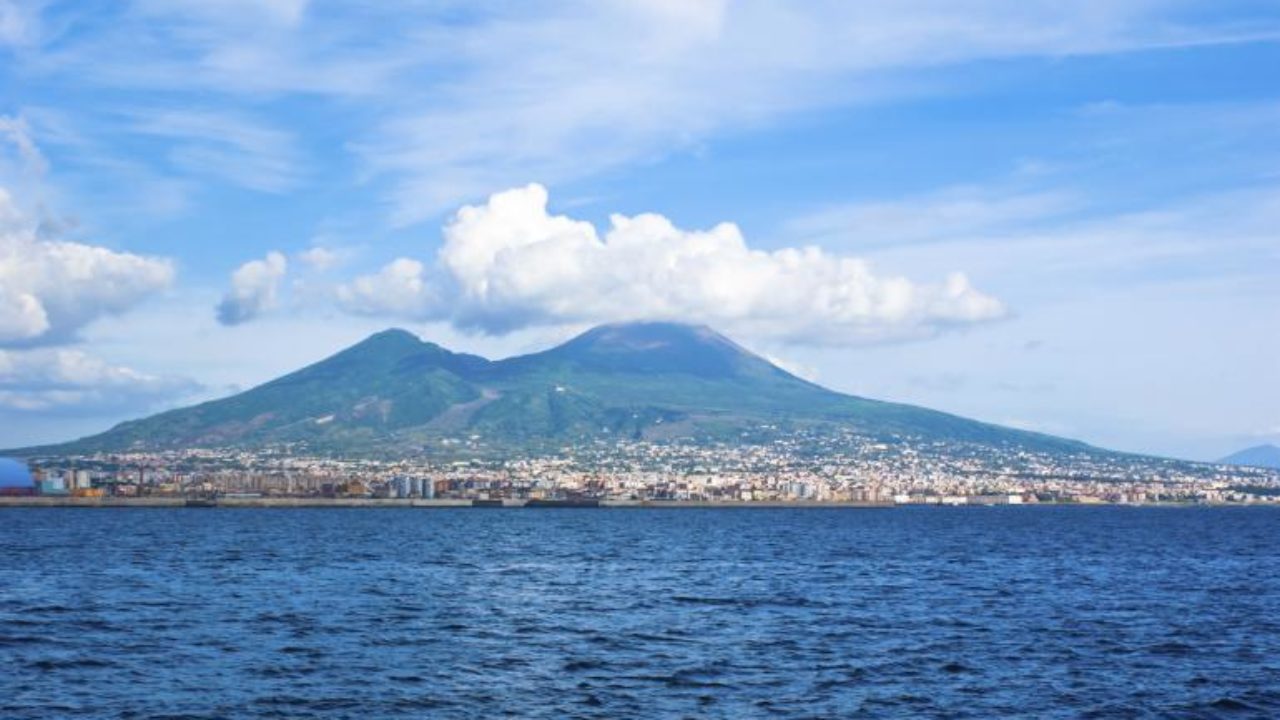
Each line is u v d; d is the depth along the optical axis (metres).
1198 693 76.19
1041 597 133.25
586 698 73.12
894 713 69.94
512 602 124.81
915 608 120.69
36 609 113.56
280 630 100.12
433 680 78.31
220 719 66.81
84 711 68.50
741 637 98.31
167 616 109.00
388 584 144.62
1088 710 71.19
